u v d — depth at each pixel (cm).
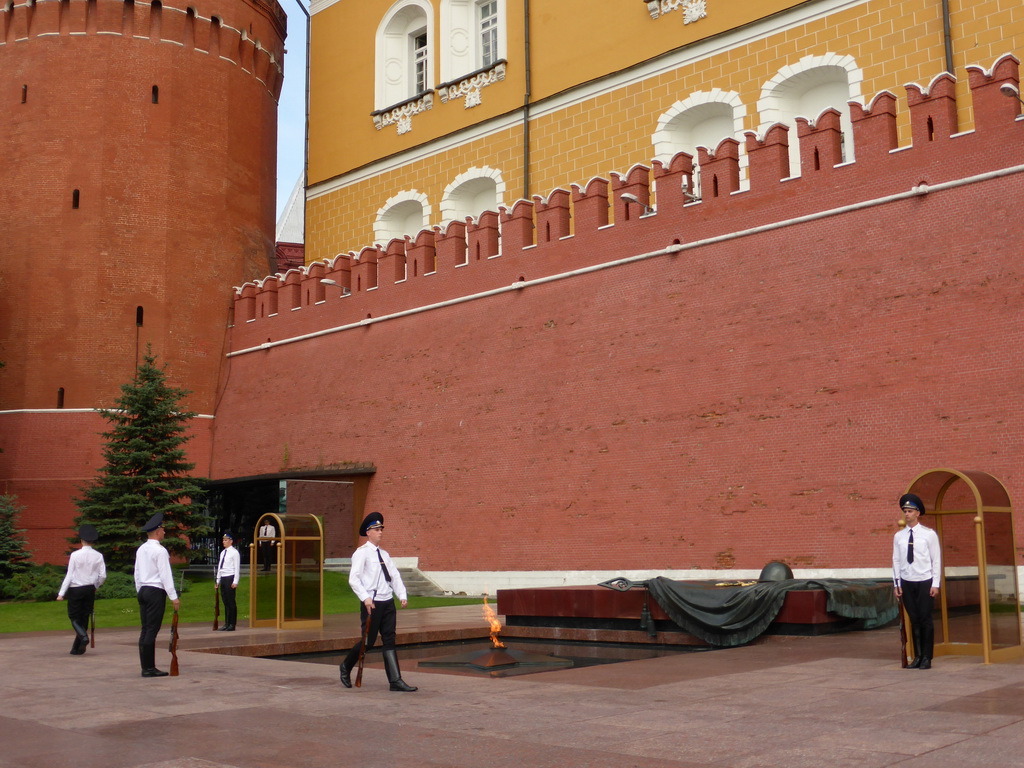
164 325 3244
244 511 3147
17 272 3197
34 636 1775
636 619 1562
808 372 2006
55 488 3086
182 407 3250
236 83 3512
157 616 1127
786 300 2064
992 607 1073
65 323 3158
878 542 1859
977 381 1791
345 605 2338
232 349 3372
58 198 3209
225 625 1858
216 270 3381
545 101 3012
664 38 2752
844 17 2417
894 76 2327
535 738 721
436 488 2659
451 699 912
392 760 663
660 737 713
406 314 2847
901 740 677
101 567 1424
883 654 1167
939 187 1886
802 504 1972
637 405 2266
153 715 856
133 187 3253
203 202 3366
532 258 2556
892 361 1900
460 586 2547
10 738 771
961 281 1838
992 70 1852
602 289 2386
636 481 2236
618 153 2819
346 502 2866
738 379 2108
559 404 2419
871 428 1905
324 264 3169
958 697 840
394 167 3453
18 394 3147
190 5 3391
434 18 3422
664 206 2302
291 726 791
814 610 1380
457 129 3256
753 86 2562
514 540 2450
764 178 2144
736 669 1080
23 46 3303
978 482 1095
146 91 3300
